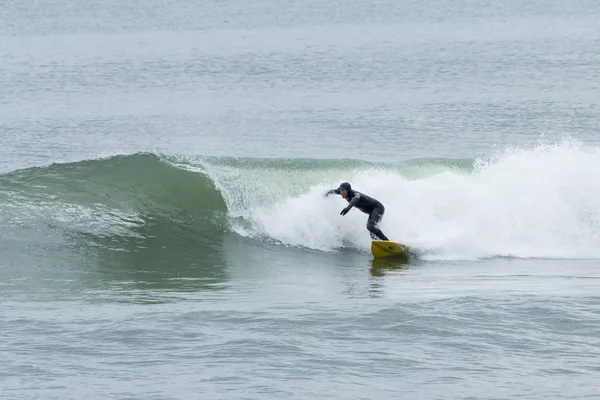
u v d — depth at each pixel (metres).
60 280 57.53
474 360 39.19
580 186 77.44
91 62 191.75
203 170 78.06
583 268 65.44
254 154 109.94
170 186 76.06
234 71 180.25
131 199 74.31
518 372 37.66
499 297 50.06
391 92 154.38
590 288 54.59
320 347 40.91
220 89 161.00
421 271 64.19
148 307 49.03
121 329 43.66
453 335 42.69
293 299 51.66
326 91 157.00
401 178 78.50
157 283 57.78
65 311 47.84
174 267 63.59
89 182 75.38
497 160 83.19
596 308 47.44
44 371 37.69
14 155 110.81
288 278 60.91
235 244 71.56
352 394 35.16
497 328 43.75
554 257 70.94
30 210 70.44
